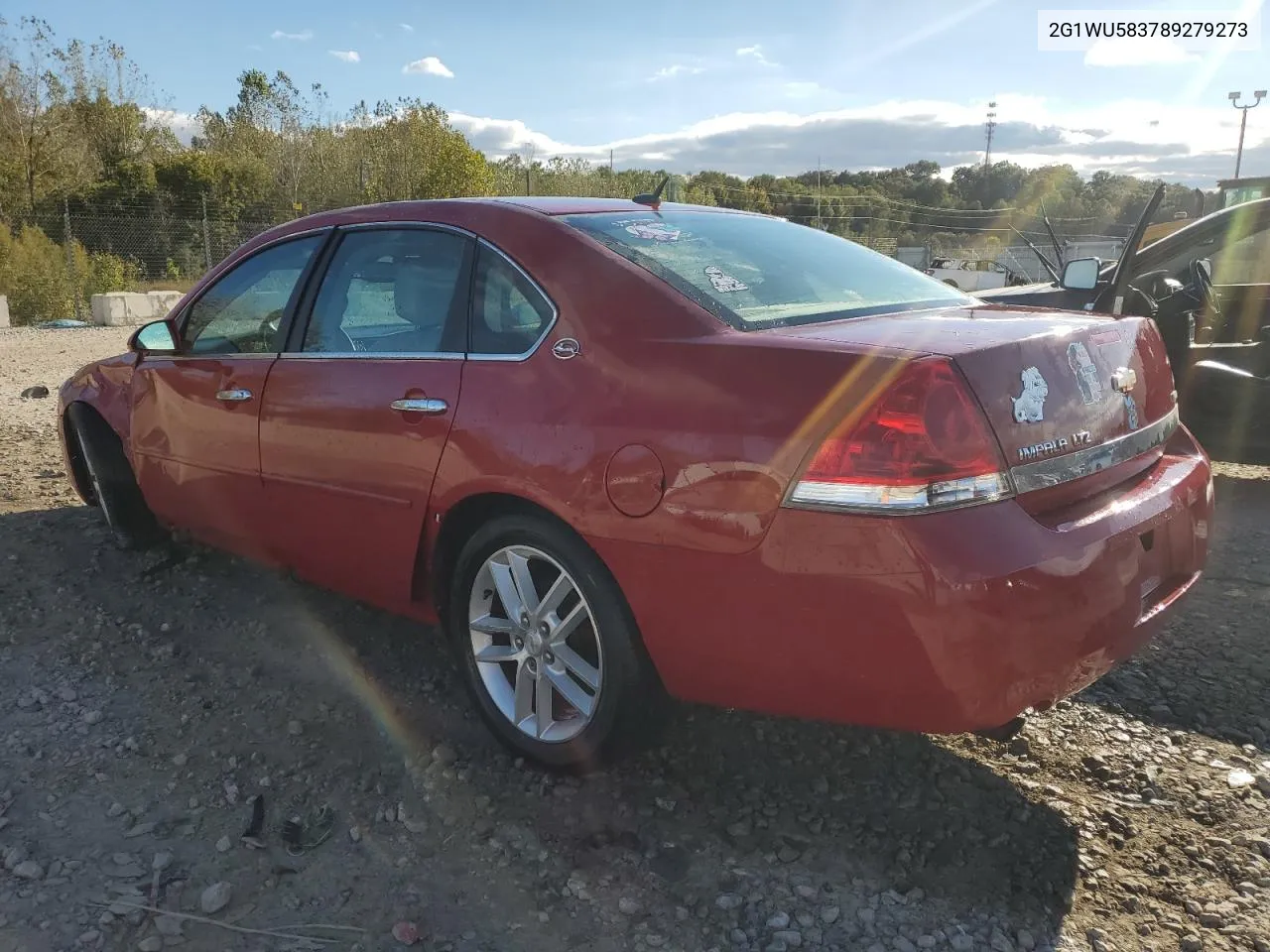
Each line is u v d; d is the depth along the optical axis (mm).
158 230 27109
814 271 3109
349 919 2279
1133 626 2430
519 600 2836
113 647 3689
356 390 3143
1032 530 2211
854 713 2293
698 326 2529
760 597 2281
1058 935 2229
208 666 3545
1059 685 2262
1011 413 2260
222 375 3670
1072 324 2613
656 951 2186
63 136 31781
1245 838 2566
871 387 2188
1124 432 2615
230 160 39500
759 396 2312
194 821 2639
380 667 3555
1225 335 6062
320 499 3307
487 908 2320
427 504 2941
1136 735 3078
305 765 2916
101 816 2654
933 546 2113
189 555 4582
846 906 2320
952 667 2133
